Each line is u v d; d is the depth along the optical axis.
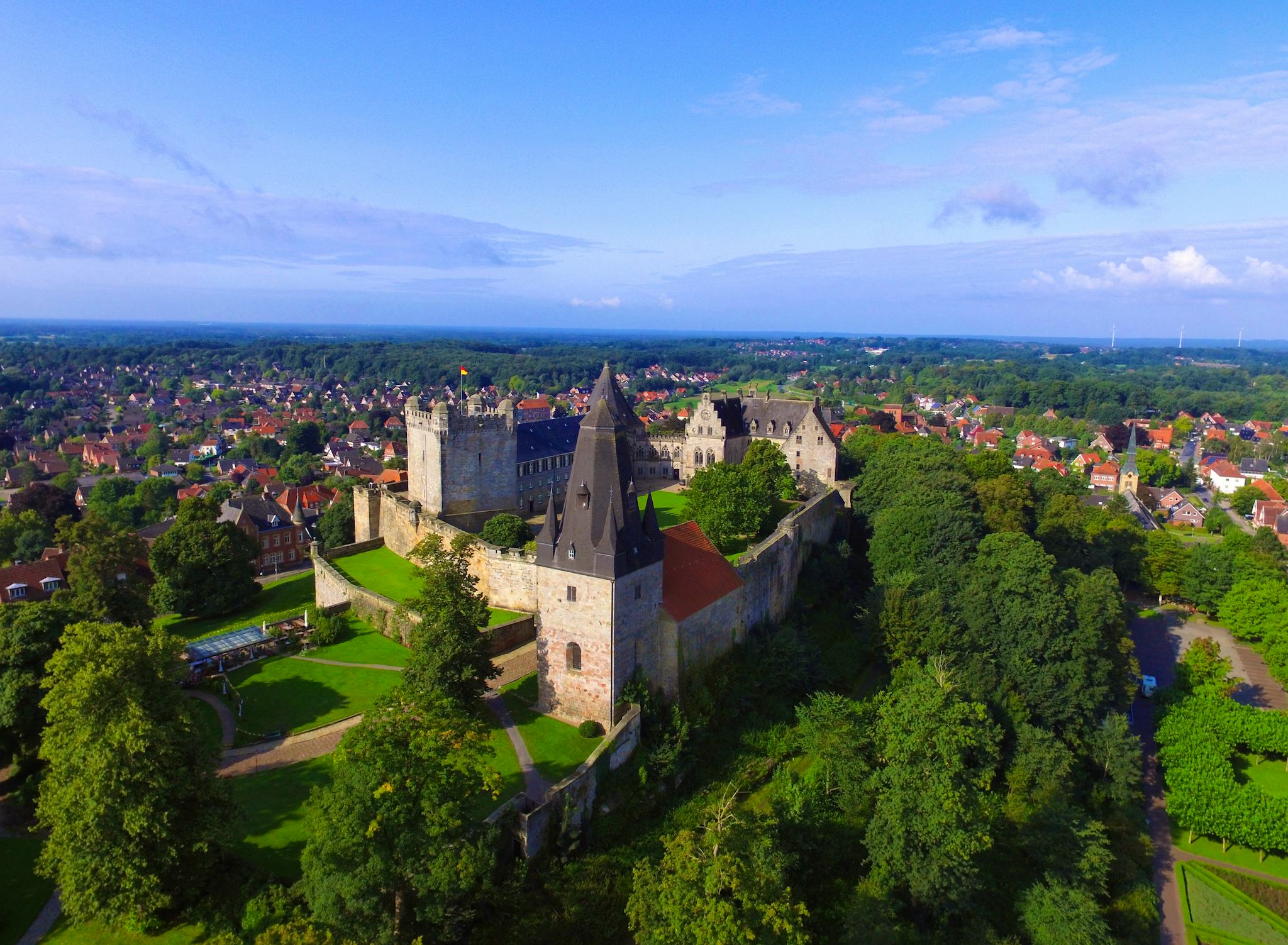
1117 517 158.12
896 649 88.50
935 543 106.00
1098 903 65.56
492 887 49.19
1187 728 86.69
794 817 60.03
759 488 111.06
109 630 50.22
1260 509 190.25
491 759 60.41
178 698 49.84
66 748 45.69
